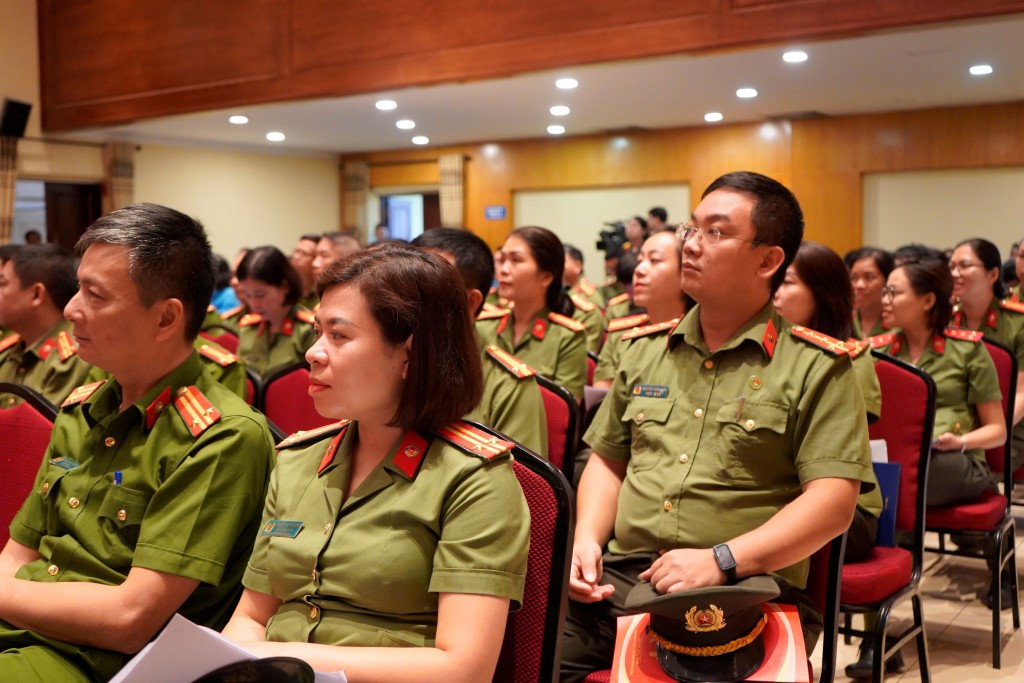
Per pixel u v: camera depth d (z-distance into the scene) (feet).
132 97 32.42
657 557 6.08
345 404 4.36
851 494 5.65
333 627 4.27
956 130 32.73
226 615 5.32
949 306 11.05
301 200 46.65
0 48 34.73
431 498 4.28
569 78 26.35
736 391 6.10
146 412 5.37
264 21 28.19
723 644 4.95
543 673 4.53
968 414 10.82
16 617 4.96
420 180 45.50
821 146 35.32
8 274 9.41
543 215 42.52
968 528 9.81
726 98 30.50
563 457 7.97
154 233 5.31
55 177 37.68
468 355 4.51
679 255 10.85
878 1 18.51
